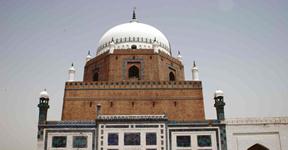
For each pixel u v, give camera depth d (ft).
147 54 97.86
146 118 77.41
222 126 78.18
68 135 77.10
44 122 77.92
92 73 102.06
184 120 78.38
